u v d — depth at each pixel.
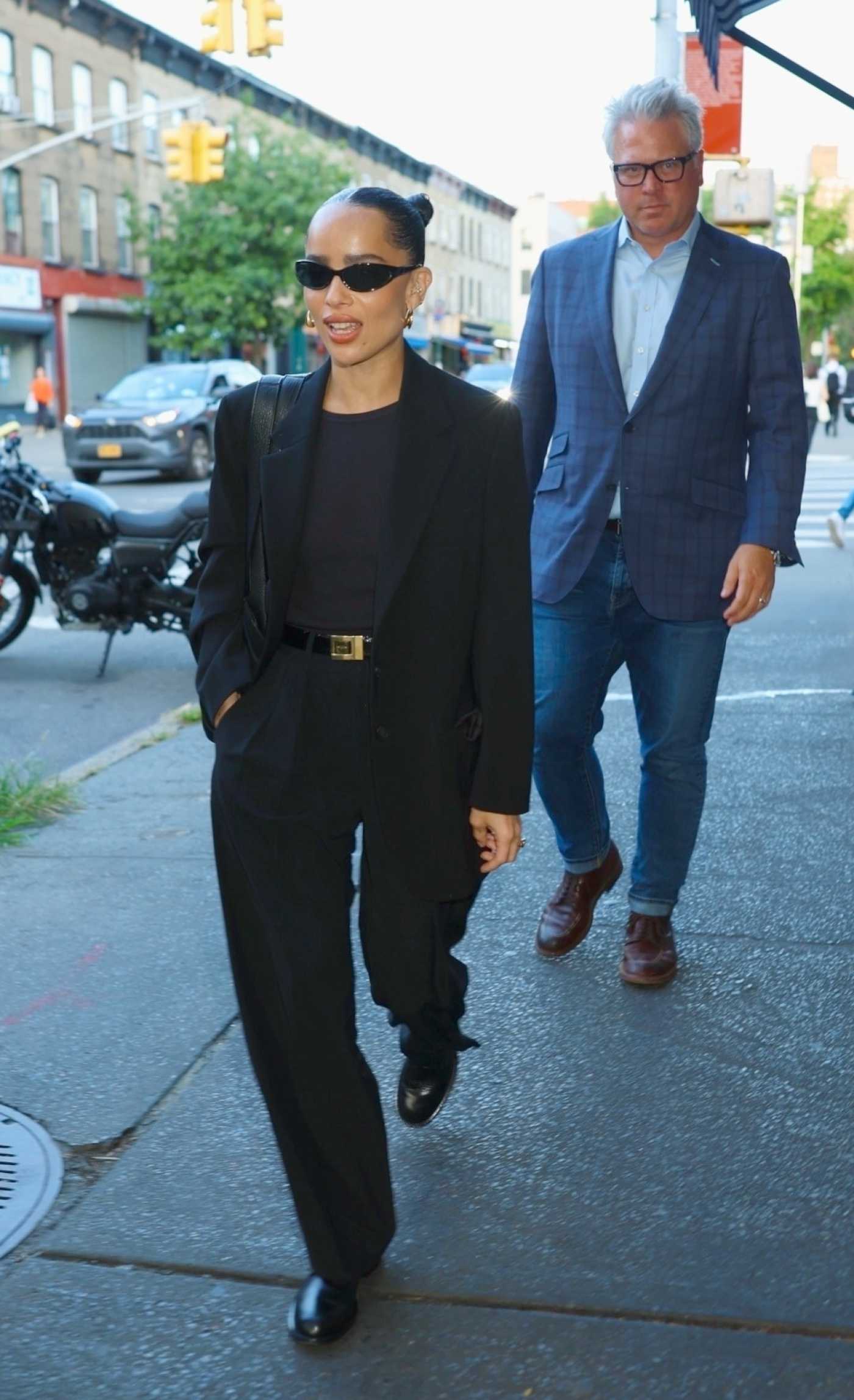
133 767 6.12
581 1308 2.47
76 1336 2.42
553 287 3.69
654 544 3.58
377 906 2.54
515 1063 3.36
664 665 3.66
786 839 4.90
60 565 8.39
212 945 4.12
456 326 69.81
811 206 56.50
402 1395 2.27
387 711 2.42
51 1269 2.61
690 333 3.50
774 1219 2.72
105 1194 2.85
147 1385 2.31
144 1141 3.06
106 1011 3.69
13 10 35.88
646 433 3.55
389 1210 2.49
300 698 2.44
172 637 9.72
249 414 2.48
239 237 38.25
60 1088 3.29
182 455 20.69
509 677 2.46
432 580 2.41
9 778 5.74
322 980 2.43
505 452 2.43
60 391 39.84
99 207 40.75
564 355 3.65
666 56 10.22
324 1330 2.38
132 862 4.85
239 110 45.66
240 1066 3.38
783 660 8.14
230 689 2.46
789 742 6.19
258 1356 2.37
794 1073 3.29
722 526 3.60
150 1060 3.42
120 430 20.50
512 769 2.49
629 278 3.58
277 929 2.44
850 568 12.09
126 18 40.31
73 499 8.23
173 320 38.91
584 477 3.62
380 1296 2.51
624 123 3.42
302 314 39.47
